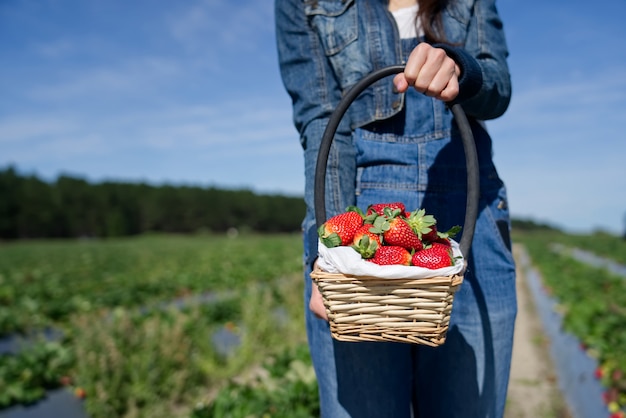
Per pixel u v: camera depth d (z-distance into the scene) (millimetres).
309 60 1775
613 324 6875
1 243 56312
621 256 22859
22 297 11258
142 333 5492
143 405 5000
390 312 1302
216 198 74250
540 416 4754
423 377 1767
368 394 1665
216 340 7430
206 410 3809
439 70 1382
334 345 1688
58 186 65812
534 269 19078
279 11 1851
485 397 1686
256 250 27641
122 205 68750
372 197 1724
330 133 1523
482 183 1739
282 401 3791
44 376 5562
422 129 1728
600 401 4414
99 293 11797
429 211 1707
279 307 9172
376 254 1353
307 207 1700
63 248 36750
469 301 1681
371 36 1726
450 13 1726
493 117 1675
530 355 6965
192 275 15281
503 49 1759
